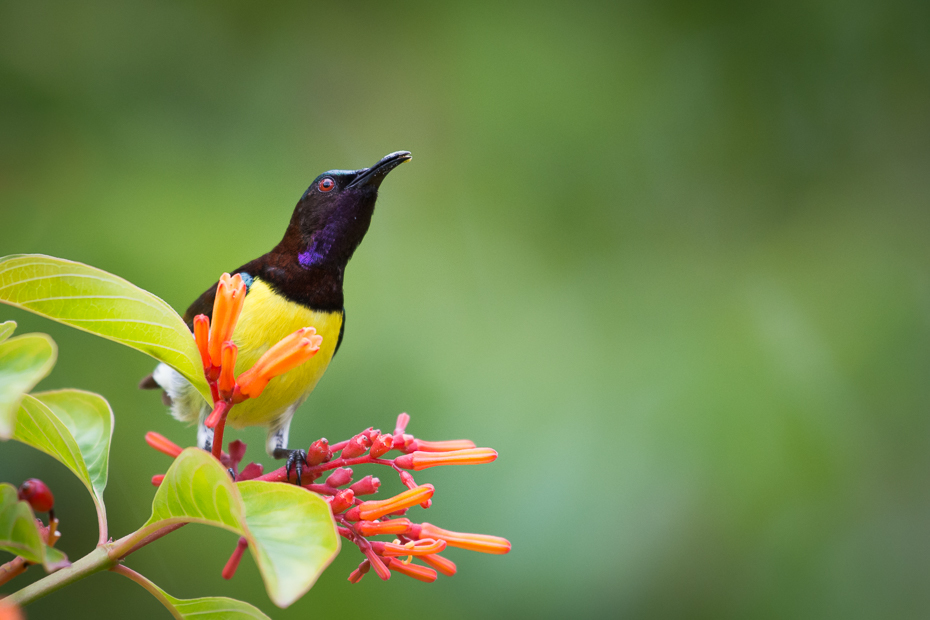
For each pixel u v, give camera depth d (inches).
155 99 508.4
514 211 492.1
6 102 474.3
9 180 454.9
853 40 535.8
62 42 496.1
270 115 528.1
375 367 410.3
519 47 517.3
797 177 519.5
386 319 430.0
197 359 162.9
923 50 530.6
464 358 419.2
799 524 380.2
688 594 361.7
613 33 529.7
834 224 484.4
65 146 474.6
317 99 536.7
